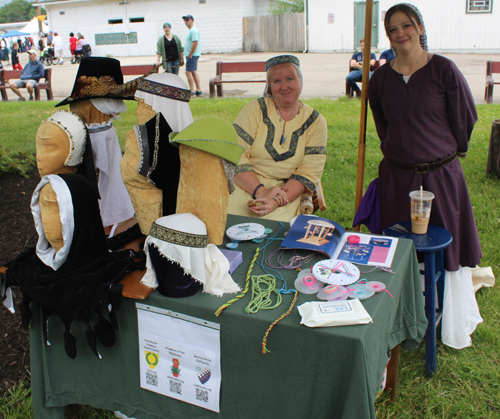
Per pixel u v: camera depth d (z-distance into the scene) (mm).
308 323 1612
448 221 2676
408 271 2191
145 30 23266
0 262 3609
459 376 2568
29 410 2385
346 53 19766
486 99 9383
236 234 2336
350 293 1795
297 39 20922
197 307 1765
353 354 1571
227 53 21984
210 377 1829
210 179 1878
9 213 4238
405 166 2732
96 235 1980
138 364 1985
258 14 24047
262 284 1933
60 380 2148
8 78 11773
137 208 2141
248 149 3131
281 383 1732
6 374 2645
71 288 1858
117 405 2096
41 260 1977
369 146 6492
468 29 17828
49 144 2633
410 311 2227
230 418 1863
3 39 35375
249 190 3064
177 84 2264
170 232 1759
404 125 2682
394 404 2383
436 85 2584
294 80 2920
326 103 9102
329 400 1672
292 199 3021
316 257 2141
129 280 1917
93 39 24188
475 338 2861
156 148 1986
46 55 22188
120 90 3023
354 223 3084
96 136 3254
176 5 22547
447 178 2674
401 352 2760
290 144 3068
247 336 1719
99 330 1883
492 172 5262
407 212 2787
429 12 18000
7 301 2160
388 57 8586
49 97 11688
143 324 1897
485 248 3748
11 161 4836
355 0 19203
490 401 2398
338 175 5547
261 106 3096
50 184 1852
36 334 2076
